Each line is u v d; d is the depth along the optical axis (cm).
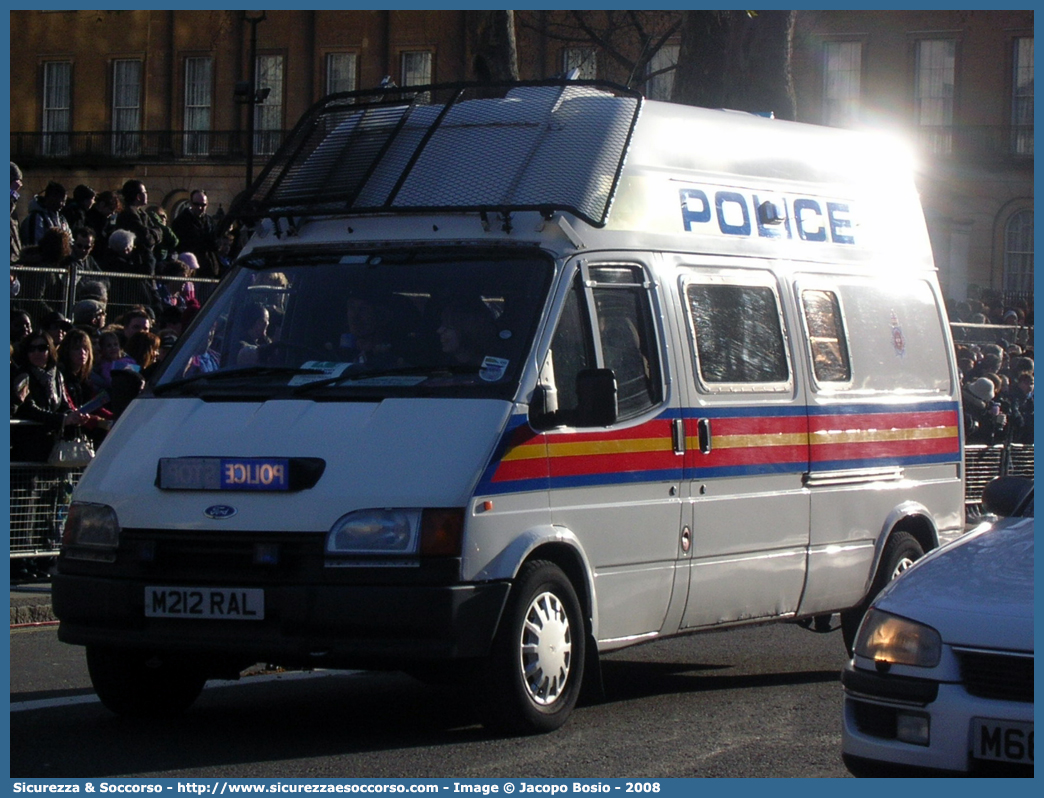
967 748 664
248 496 889
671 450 1026
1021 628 667
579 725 963
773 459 1113
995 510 830
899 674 689
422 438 895
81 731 932
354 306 983
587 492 955
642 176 1060
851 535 1188
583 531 952
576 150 1023
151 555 895
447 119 1071
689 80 2377
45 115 7150
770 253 1154
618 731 947
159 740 905
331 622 862
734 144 1152
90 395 1543
